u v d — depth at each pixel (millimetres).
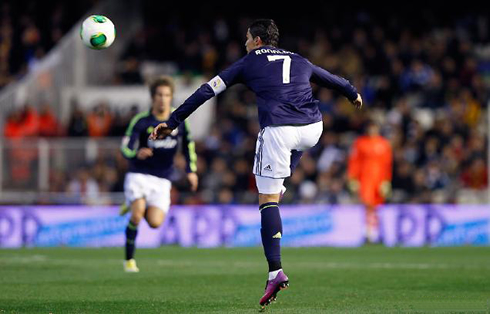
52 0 93062
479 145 67812
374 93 81125
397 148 68875
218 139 70125
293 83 25094
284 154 24766
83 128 71250
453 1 93188
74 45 79812
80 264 41750
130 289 30750
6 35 89875
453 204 60875
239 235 59312
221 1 95812
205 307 25547
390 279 34188
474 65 84000
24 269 38750
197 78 83812
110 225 58938
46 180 62688
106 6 87875
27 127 70125
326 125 73250
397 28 89125
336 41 87562
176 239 59250
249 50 26219
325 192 64250
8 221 58250
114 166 63562
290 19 95000
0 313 24359
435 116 76125
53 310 24969
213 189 65000
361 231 59938
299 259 45781
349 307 25453
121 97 77062
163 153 37656
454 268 39312
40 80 74625
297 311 24438
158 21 95125
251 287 31422
